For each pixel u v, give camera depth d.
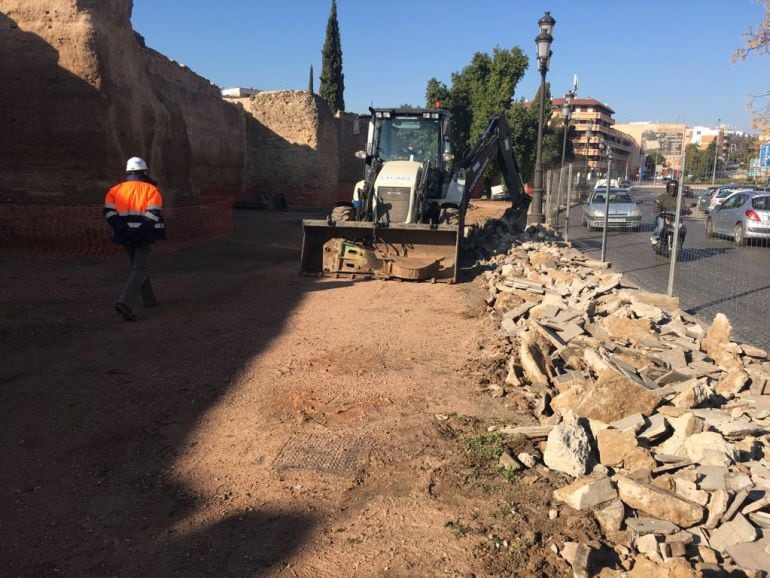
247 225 20.78
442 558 3.07
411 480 3.83
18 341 6.72
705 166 71.88
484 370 5.89
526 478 3.76
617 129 141.88
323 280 10.66
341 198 38.06
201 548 3.22
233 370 5.91
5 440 4.44
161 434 4.54
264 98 32.38
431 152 13.11
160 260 12.81
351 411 4.94
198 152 24.95
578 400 4.71
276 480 3.88
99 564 3.10
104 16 13.04
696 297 9.53
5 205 12.34
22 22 12.44
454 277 10.33
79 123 12.45
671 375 5.28
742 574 2.78
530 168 45.62
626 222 21.41
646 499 3.33
